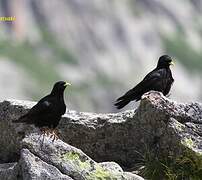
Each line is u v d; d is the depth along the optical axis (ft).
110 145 69.36
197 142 63.87
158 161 65.16
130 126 68.23
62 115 69.56
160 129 66.13
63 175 59.62
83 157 61.26
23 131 70.08
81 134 70.13
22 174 60.18
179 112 65.98
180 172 63.36
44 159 61.26
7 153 72.02
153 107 66.18
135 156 68.23
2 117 72.08
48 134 63.00
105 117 69.97
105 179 59.77
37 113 63.31
